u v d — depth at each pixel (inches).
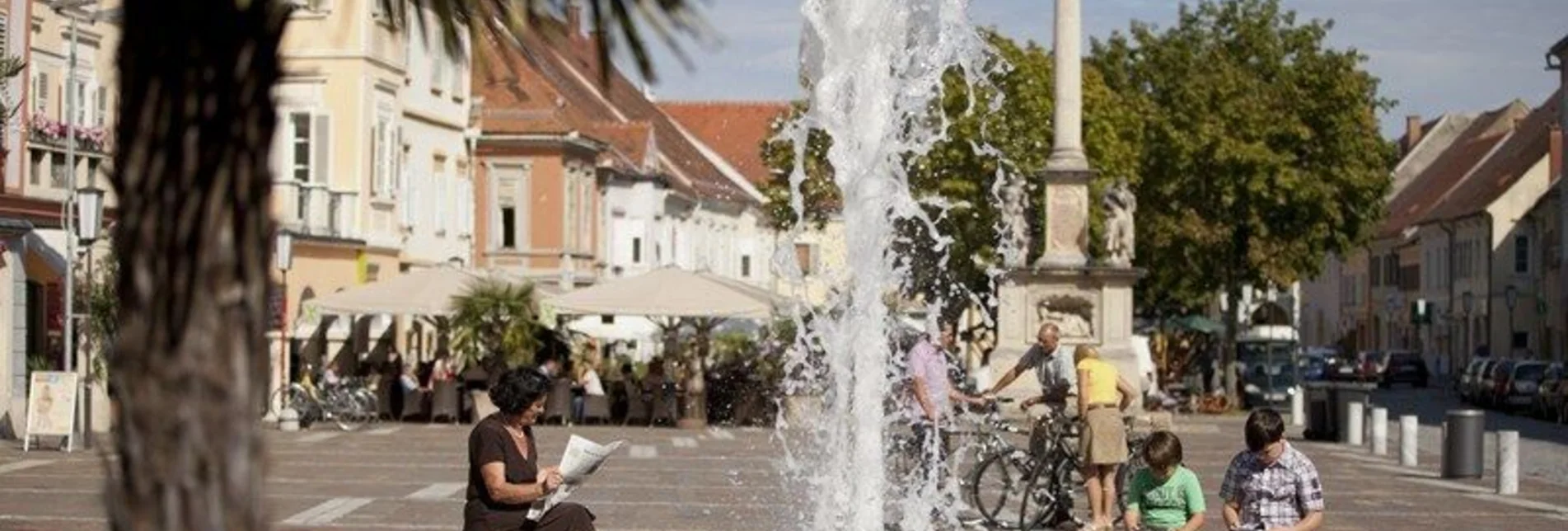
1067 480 927.7
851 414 880.3
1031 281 1817.2
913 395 940.6
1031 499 930.7
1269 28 2748.5
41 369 1590.8
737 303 1996.8
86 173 1718.8
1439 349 4884.4
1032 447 931.3
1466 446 1311.5
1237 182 2723.9
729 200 4247.0
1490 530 961.5
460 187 2733.8
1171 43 2770.7
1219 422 2169.0
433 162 2605.8
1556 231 3816.4
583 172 3125.0
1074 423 927.7
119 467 203.5
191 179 205.0
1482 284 4377.5
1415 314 4185.5
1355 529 959.6
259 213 207.8
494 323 1948.8
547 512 548.4
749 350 2362.2
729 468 1344.7
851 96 890.1
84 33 1738.4
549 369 1980.8
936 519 933.8
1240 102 2711.6
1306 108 2731.3
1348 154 2748.5
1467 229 4520.2
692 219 3956.7
